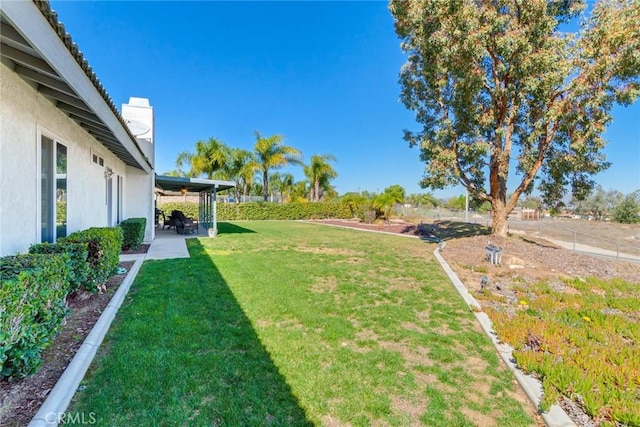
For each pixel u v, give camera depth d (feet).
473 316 15.12
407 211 91.56
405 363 10.57
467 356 11.20
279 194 109.09
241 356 10.50
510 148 36.45
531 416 8.12
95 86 13.11
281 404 8.18
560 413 8.04
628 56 25.48
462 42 30.78
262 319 13.89
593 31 27.17
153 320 13.07
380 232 57.26
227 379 9.14
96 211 24.45
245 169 83.10
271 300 16.43
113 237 18.16
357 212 93.86
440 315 15.19
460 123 37.70
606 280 23.15
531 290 19.81
